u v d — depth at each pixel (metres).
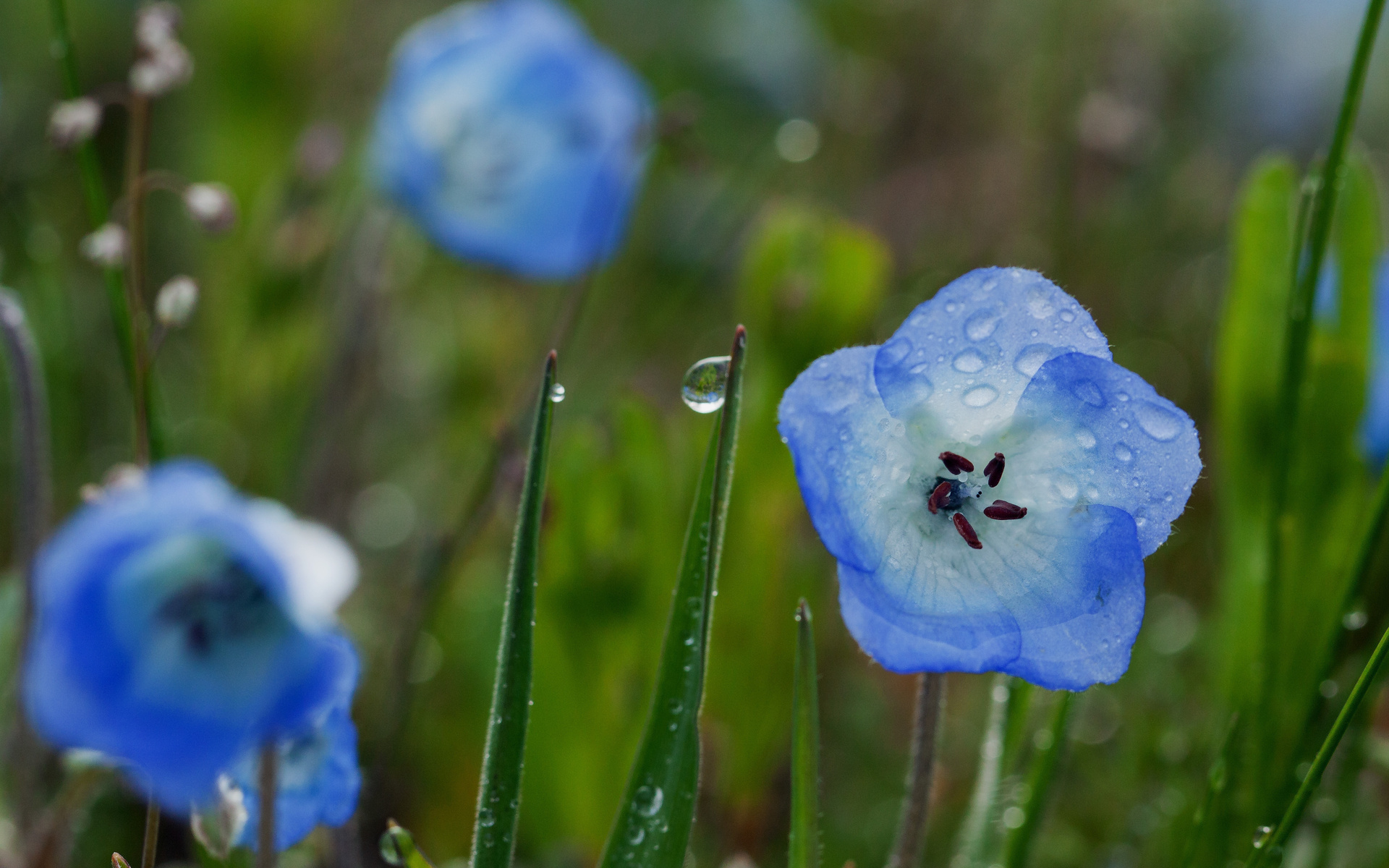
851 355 0.26
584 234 0.42
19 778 0.30
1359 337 0.32
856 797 0.34
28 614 0.29
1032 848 0.29
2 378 0.36
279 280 0.38
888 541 0.27
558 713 0.32
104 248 0.30
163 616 0.25
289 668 0.25
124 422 0.42
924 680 0.27
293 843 0.27
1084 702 0.30
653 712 0.27
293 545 0.24
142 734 0.25
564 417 0.44
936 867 0.34
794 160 0.50
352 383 0.39
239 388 0.40
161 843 0.33
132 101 0.31
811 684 0.26
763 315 0.34
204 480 0.24
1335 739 0.27
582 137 0.41
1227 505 0.32
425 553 0.34
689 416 0.35
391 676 0.32
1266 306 0.32
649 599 0.32
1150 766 0.33
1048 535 0.26
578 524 0.32
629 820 0.27
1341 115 0.30
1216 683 0.32
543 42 0.40
